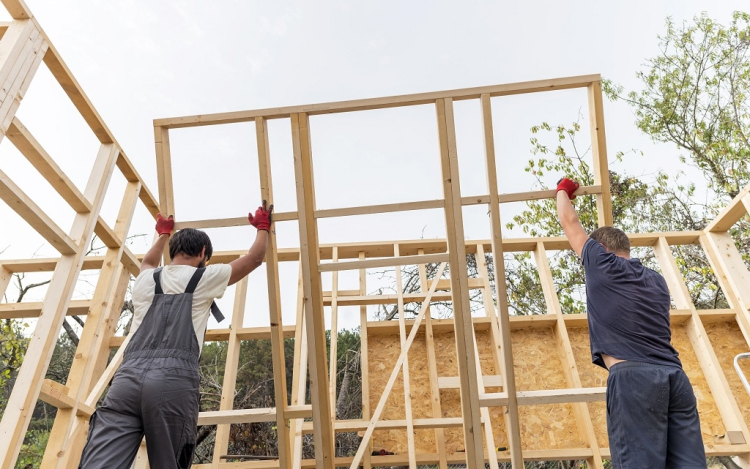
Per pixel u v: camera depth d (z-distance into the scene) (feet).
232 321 15.35
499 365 15.21
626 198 31.30
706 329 15.98
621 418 6.51
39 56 8.88
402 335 14.25
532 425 14.74
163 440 6.89
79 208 10.34
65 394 9.89
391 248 17.08
